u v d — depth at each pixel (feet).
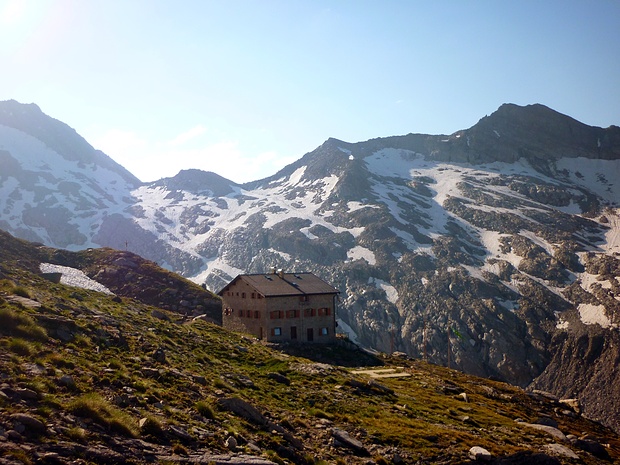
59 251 413.80
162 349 137.39
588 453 165.48
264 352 198.29
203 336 189.26
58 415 69.46
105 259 418.10
